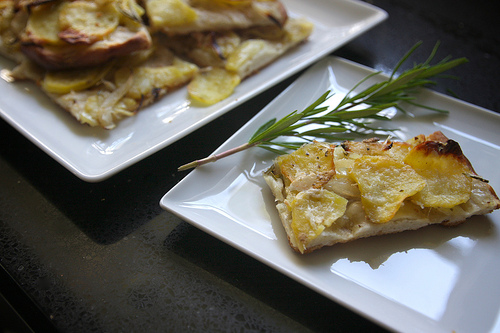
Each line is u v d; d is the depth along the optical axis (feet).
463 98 1.44
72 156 1.13
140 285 0.99
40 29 1.26
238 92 1.33
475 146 1.21
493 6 1.82
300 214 0.97
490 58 1.59
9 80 1.32
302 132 1.20
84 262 1.02
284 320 0.95
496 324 0.91
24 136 1.21
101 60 1.27
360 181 1.01
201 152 1.23
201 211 1.04
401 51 1.60
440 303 0.94
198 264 1.02
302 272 0.95
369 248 1.01
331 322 0.95
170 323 0.94
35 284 0.99
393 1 1.83
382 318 0.88
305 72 1.37
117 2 1.31
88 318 0.95
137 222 1.09
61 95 1.25
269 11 1.43
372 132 1.24
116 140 1.19
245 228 1.02
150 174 1.18
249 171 1.13
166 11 1.37
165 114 1.27
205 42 1.40
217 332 0.93
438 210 1.04
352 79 1.37
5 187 1.15
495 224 1.05
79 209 1.11
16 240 1.06
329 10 1.63
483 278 0.98
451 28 1.71
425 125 1.26
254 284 0.99
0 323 1.15
